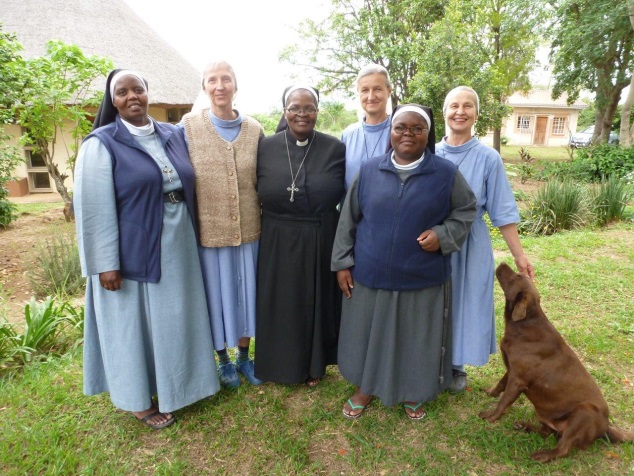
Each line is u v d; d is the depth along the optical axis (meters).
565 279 5.07
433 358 2.60
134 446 2.62
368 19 17.92
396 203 2.45
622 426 2.74
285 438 2.67
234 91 2.80
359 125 3.04
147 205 2.46
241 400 3.04
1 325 3.55
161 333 2.58
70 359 3.50
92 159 2.37
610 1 16.42
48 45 8.14
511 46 19.58
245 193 2.88
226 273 2.90
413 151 2.38
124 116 2.46
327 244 2.91
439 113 14.03
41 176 12.78
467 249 2.83
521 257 2.88
